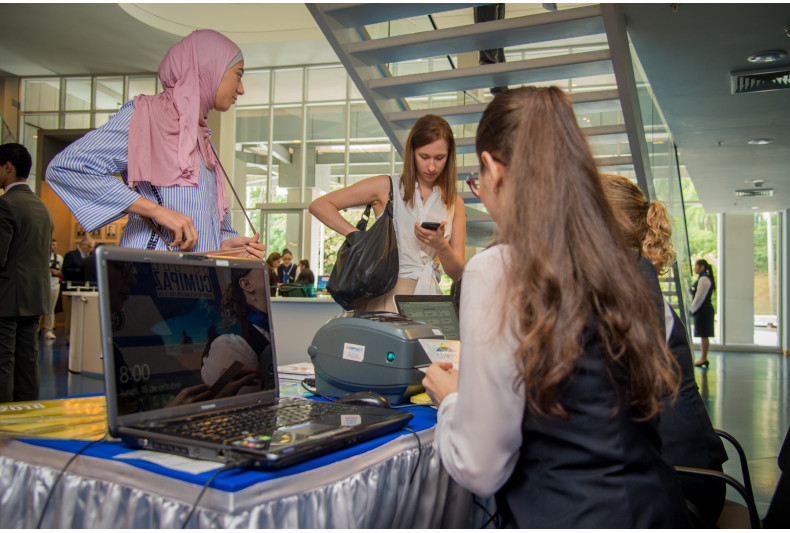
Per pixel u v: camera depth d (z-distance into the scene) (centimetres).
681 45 470
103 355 98
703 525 128
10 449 104
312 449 90
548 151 86
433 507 122
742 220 1346
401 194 230
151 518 86
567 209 85
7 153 308
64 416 116
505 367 84
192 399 111
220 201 190
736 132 723
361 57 454
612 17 366
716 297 1339
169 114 171
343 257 226
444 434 95
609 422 85
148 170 167
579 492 84
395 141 512
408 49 441
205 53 174
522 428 88
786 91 566
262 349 131
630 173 564
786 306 1237
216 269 125
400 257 228
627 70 401
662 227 151
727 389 723
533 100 90
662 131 578
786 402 630
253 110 1214
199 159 176
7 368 298
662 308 110
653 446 91
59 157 158
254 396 125
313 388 168
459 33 412
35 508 98
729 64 511
